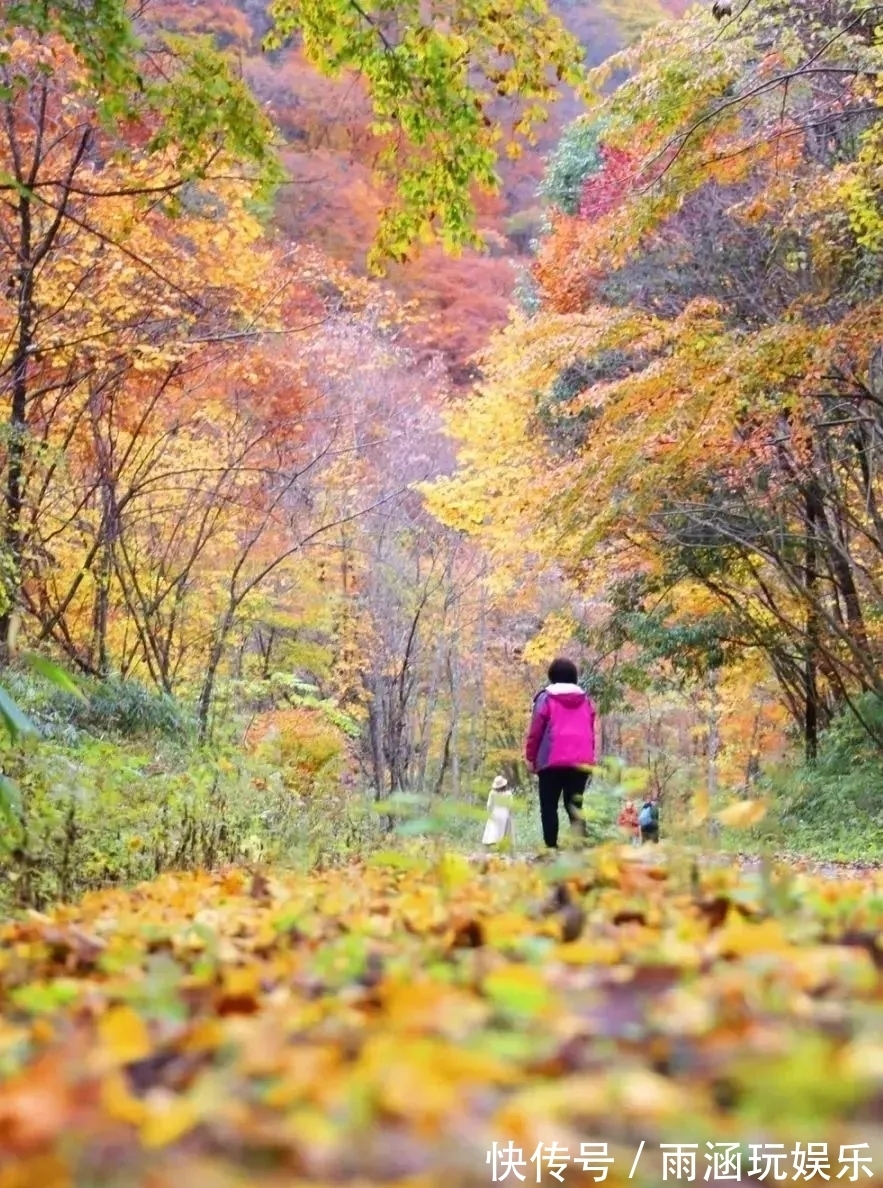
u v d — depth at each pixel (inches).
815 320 554.3
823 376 505.7
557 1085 65.6
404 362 943.0
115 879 274.1
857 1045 67.7
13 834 224.5
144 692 679.1
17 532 568.1
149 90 345.1
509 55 344.8
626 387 513.7
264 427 816.3
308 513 895.1
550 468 802.2
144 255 616.1
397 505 948.6
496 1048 72.7
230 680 881.5
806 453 618.2
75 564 763.4
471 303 1134.4
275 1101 66.0
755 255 676.1
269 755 629.6
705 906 134.0
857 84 484.4
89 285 625.0
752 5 482.9
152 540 855.1
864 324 462.6
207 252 631.8
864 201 511.5
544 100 356.2
